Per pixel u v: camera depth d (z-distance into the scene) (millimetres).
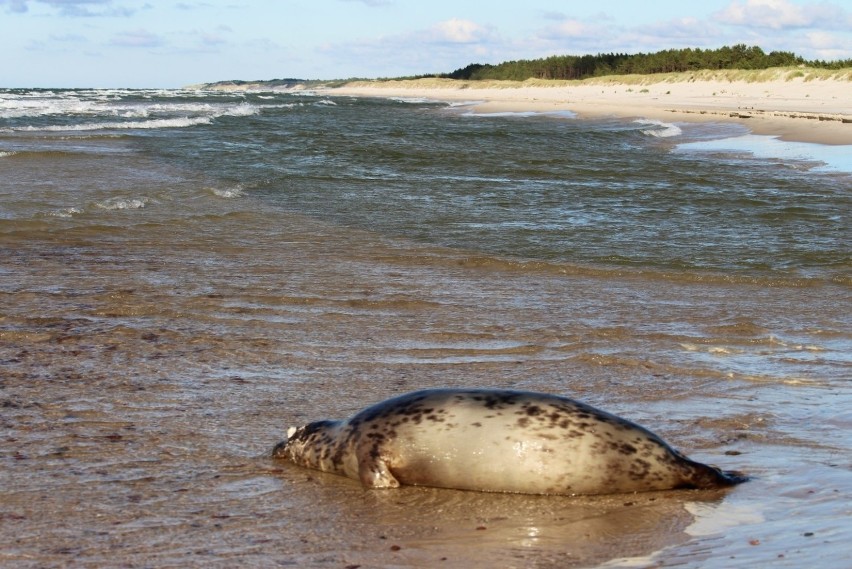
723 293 10797
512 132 40844
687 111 59094
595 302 10141
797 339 8609
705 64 114812
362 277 11250
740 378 7172
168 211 16078
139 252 12523
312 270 11594
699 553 3799
